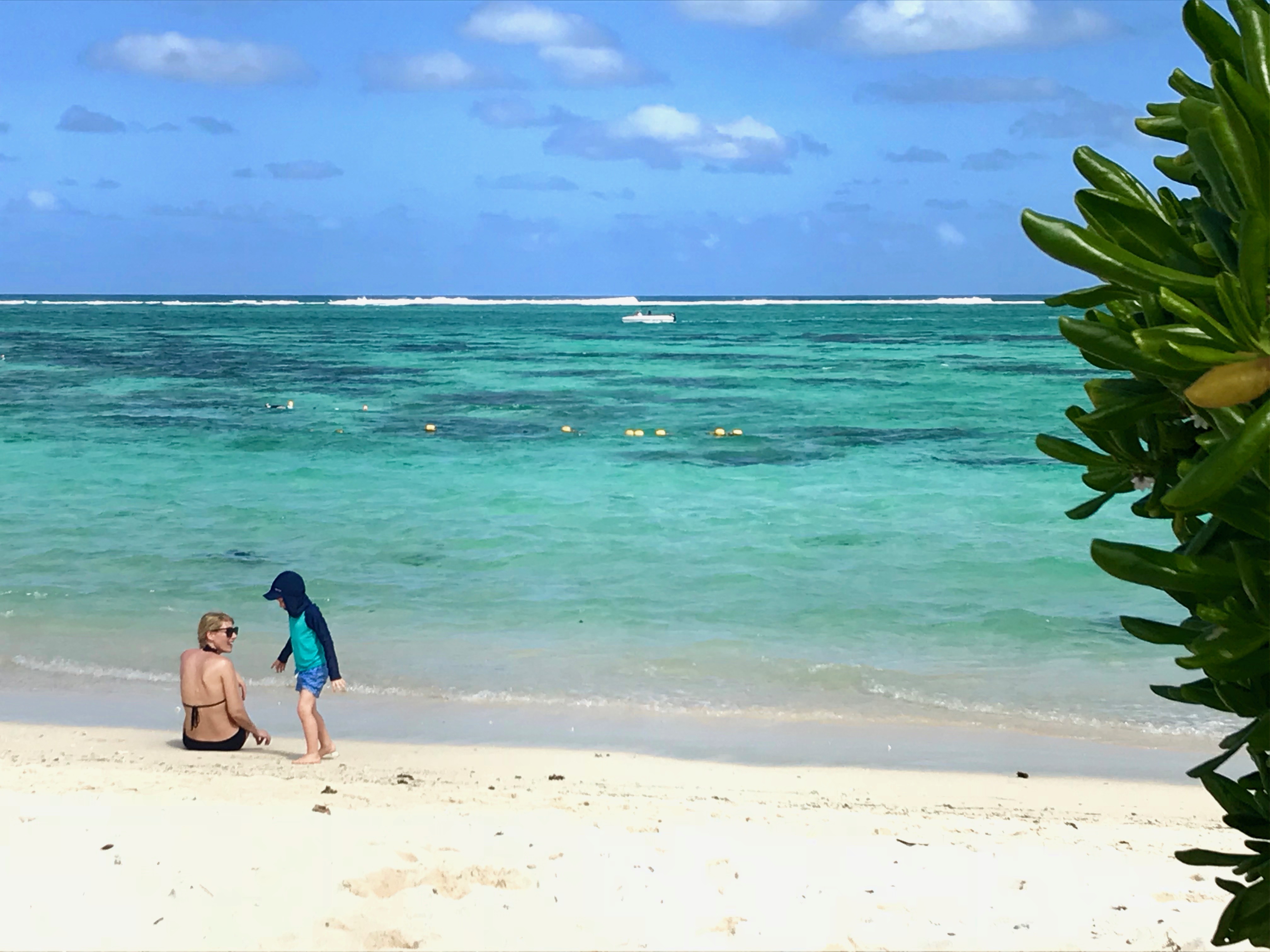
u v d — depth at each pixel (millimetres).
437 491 20922
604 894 5516
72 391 41031
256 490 20953
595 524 17953
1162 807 7887
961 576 14805
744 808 7438
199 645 10812
